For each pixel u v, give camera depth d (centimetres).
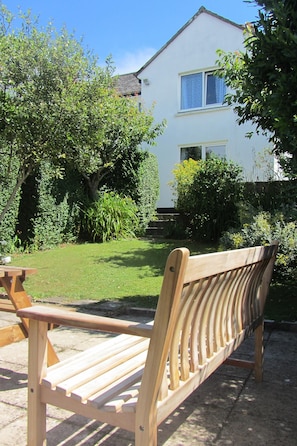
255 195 756
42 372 169
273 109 296
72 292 540
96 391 160
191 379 172
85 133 639
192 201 910
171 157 1259
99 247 884
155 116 1285
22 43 591
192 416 228
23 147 606
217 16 1176
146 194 1086
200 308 178
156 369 140
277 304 477
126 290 550
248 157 1121
